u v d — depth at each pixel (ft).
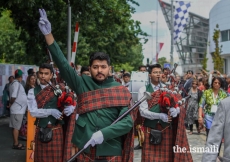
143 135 16.61
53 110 15.67
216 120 10.56
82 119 11.19
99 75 11.16
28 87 26.18
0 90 43.32
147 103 16.76
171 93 16.66
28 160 20.68
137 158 24.08
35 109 15.67
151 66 17.39
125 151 11.32
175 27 64.54
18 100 25.41
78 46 57.88
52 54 11.15
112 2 38.93
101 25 42.45
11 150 26.13
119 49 68.49
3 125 38.32
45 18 11.06
